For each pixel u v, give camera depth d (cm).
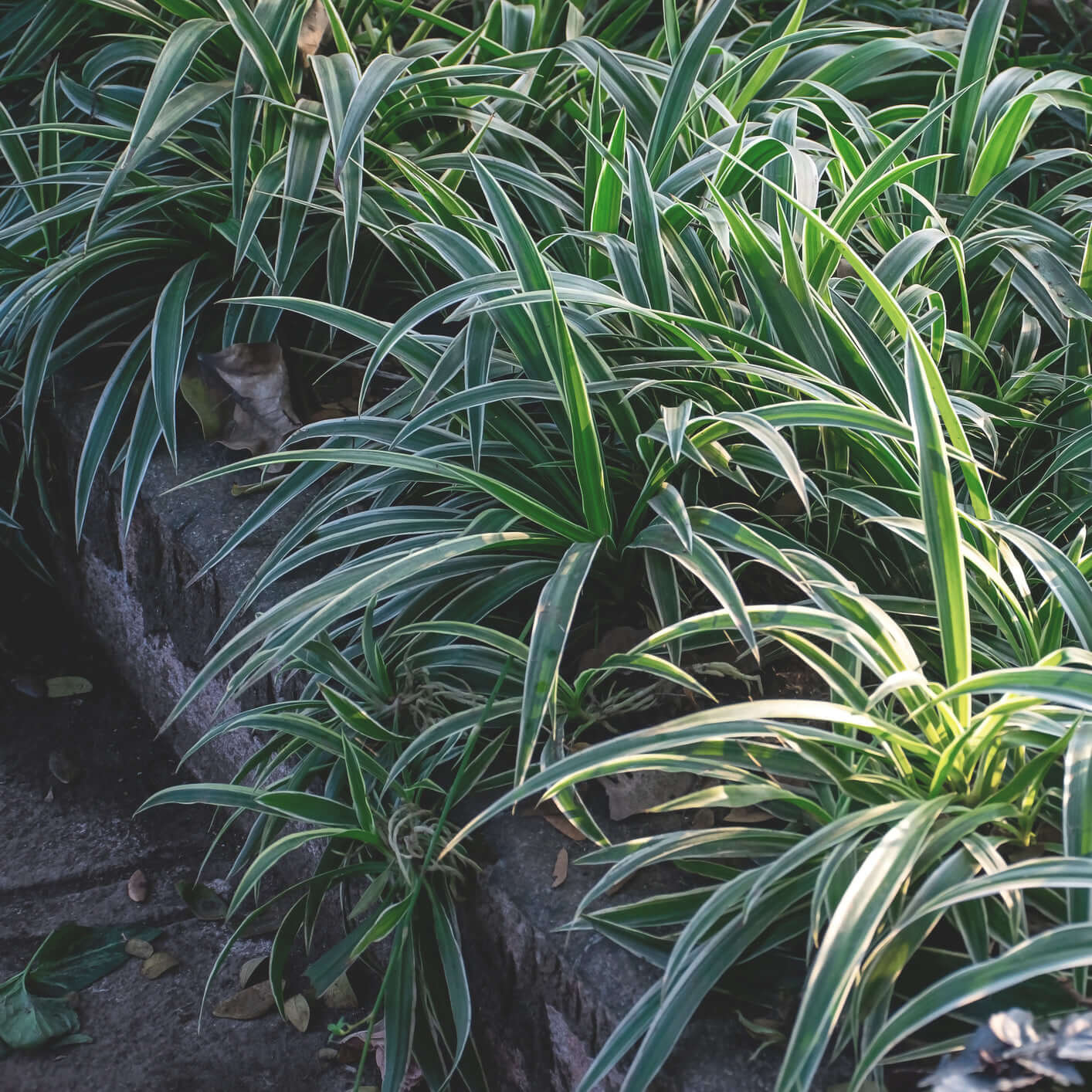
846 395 139
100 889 181
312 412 203
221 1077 151
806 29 238
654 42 244
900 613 142
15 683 220
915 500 150
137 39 221
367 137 210
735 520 148
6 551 238
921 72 234
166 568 190
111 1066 153
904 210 198
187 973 166
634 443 155
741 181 180
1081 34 249
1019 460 168
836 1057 107
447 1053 140
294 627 154
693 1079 109
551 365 141
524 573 150
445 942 133
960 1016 103
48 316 199
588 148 182
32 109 254
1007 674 102
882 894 98
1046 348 195
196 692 135
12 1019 156
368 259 216
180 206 207
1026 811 116
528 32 235
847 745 113
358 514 161
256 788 151
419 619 155
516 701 138
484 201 220
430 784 139
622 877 115
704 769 121
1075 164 228
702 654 152
